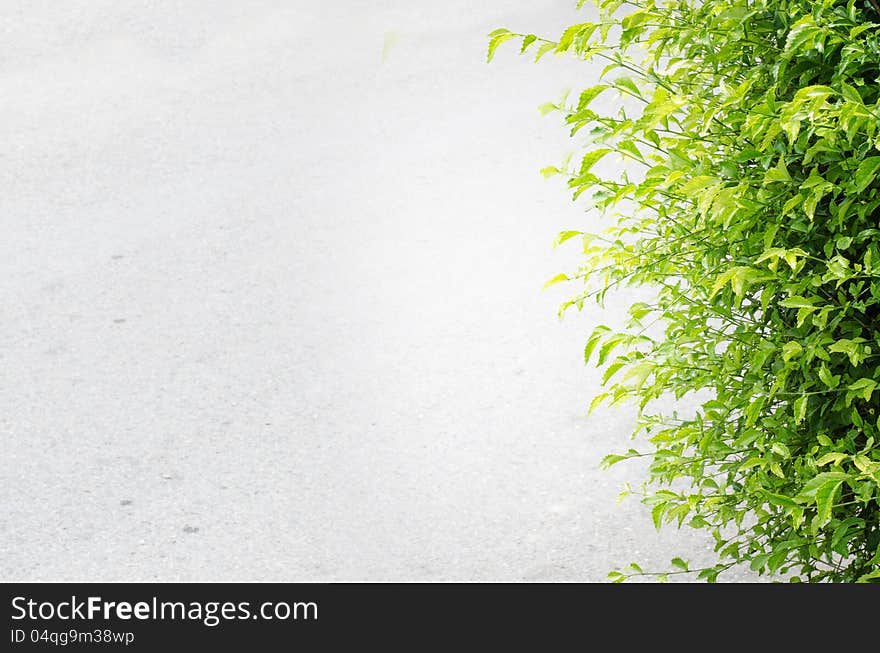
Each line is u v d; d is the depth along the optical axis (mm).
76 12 10125
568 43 2896
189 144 7934
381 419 5062
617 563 4129
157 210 7121
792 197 2746
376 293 6098
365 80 8703
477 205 6918
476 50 9031
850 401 2758
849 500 3041
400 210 6938
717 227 2889
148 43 9555
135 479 4785
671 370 3057
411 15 9789
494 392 5191
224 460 4863
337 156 7645
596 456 4711
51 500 4688
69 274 6453
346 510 4527
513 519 4402
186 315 5996
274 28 9734
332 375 5414
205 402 5273
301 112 8297
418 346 5598
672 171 2850
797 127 2508
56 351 5746
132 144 7957
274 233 6773
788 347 2730
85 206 7219
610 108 7902
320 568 4250
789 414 3041
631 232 3320
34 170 7676
